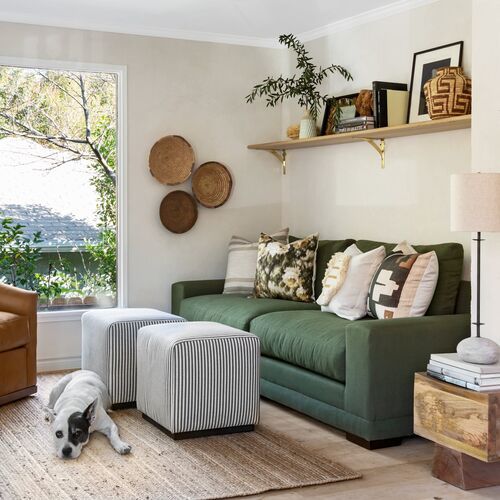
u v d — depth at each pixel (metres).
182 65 6.47
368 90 5.50
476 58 4.01
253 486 3.56
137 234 6.38
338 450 4.14
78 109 6.51
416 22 5.33
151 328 4.58
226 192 6.61
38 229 6.39
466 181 3.62
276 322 4.98
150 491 3.50
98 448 4.11
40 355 6.10
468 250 4.90
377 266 4.94
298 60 6.08
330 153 6.23
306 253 5.72
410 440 4.32
